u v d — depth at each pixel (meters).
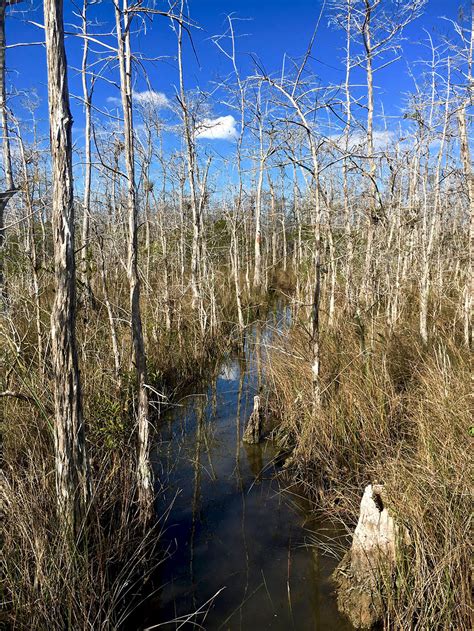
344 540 3.94
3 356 4.34
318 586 3.48
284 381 6.21
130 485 3.90
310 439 4.93
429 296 8.59
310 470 4.86
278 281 18.38
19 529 2.80
